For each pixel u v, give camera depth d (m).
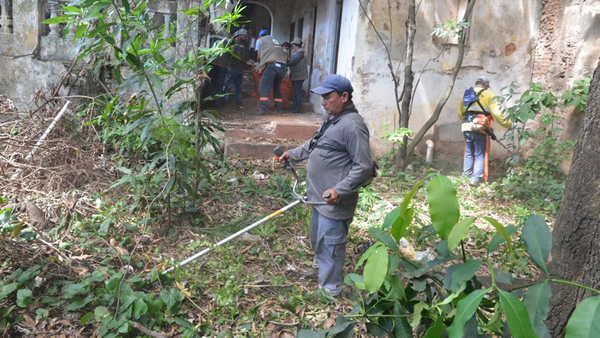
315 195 3.86
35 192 5.09
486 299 2.00
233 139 8.14
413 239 4.84
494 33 8.75
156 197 4.67
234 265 4.23
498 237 1.97
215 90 10.01
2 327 3.15
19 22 7.73
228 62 10.13
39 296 3.51
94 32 4.27
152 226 4.87
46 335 3.15
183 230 4.90
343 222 3.80
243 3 17.17
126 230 4.69
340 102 3.69
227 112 9.90
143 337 3.24
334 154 3.72
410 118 8.76
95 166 5.84
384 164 8.11
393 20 8.45
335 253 3.81
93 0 4.10
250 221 5.12
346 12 9.36
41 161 5.70
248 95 11.88
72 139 6.39
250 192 6.16
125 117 4.84
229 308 3.60
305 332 2.21
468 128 7.52
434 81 8.72
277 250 4.71
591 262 2.47
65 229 4.50
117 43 7.10
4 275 3.61
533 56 8.88
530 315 1.72
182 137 4.80
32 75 7.83
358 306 2.27
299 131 8.59
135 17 4.52
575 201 2.65
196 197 5.46
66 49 7.80
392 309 2.20
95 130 6.26
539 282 1.81
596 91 2.64
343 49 9.43
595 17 7.77
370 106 8.60
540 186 7.30
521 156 8.94
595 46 7.80
